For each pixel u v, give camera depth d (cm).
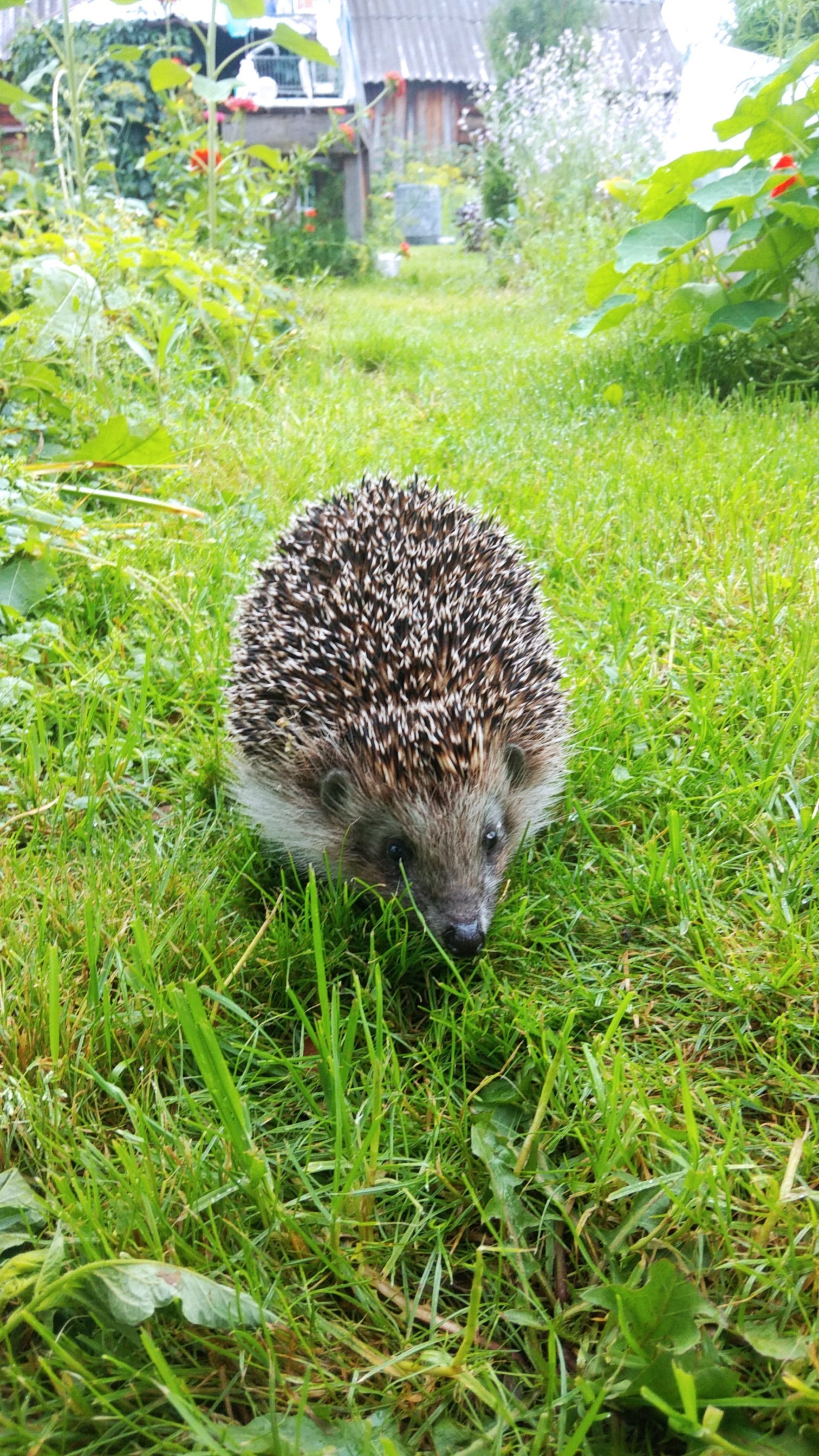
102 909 24
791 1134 19
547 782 31
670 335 69
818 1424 14
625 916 26
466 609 31
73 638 36
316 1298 17
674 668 35
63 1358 15
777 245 62
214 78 73
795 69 56
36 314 50
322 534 34
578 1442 14
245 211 85
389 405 66
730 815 28
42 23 122
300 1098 21
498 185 181
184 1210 17
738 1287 17
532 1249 18
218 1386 16
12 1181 17
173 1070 21
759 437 53
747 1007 22
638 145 140
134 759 31
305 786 30
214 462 50
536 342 91
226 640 37
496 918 27
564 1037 20
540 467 52
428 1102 20
